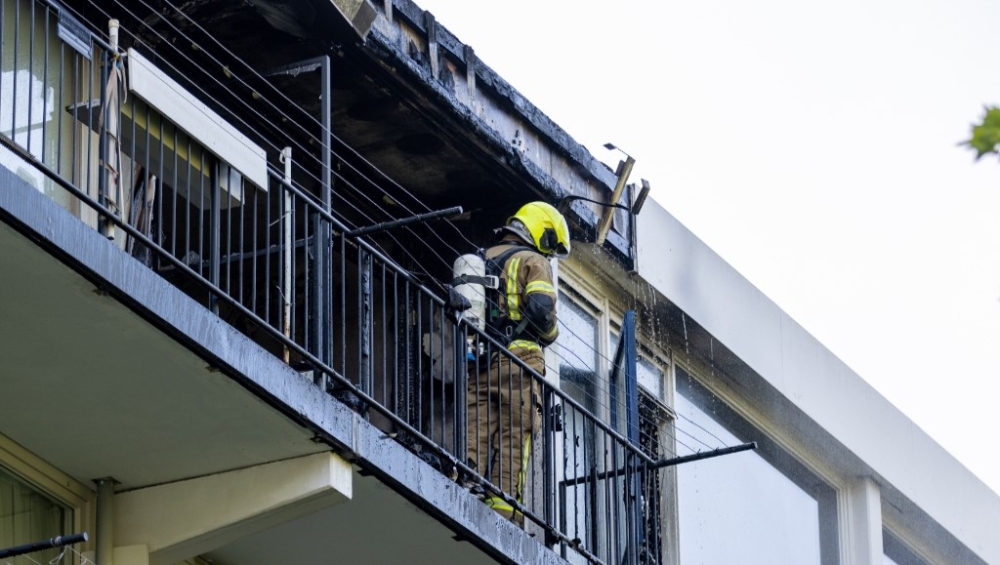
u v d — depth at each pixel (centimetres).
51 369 1623
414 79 2084
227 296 1639
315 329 1795
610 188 2448
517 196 2303
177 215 2059
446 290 2109
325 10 1959
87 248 1516
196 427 1694
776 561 2822
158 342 1589
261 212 2102
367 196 2264
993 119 959
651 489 2262
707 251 2708
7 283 1526
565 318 2472
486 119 2216
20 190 1470
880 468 3003
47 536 1731
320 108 2116
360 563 1900
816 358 2917
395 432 2033
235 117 2058
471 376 2053
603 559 2392
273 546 1862
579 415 2458
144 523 1759
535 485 2253
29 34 1736
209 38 2002
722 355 2723
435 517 1820
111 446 1723
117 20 1809
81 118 1728
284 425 1686
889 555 3119
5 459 1708
